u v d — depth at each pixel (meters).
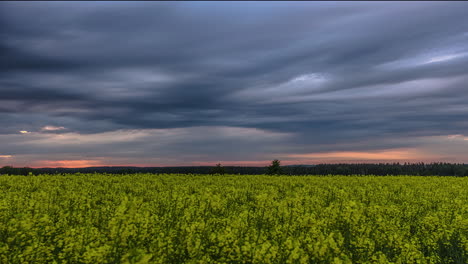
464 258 10.63
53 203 15.40
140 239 9.04
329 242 8.88
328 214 12.62
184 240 9.34
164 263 8.42
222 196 18.45
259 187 23.69
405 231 11.73
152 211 12.87
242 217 11.75
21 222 9.52
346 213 11.93
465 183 28.06
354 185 25.77
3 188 20.47
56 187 20.67
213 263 8.65
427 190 23.12
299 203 14.78
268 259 7.97
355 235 11.11
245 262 8.70
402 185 25.66
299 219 11.28
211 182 25.91
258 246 8.52
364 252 9.86
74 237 9.40
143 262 6.86
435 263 10.16
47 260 8.89
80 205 14.09
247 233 10.19
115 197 17.89
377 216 12.91
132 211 9.51
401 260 9.59
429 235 11.97
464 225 12.02
